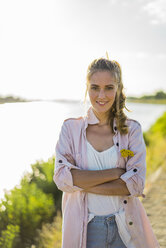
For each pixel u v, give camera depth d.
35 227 5.09
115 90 1.91
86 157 1.96
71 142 2.00
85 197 1.91
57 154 1.99
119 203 1.93
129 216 1.92
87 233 1.88
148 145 11.67
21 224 4.98
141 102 61.50
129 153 1.91
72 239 1.88
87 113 2.01
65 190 1.91
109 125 2.00
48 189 6.43
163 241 3.79
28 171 6.83
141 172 1.95
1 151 8.23
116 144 1.97
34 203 5.26
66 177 1.89
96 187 1.87
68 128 2.02
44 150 8.98
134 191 1.90
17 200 5.18
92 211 1.89
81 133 2.00
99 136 1.99
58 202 6.23
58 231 4.72
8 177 6.44
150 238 2.01
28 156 8.09
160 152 11.26
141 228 1.96
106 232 1.85
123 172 1.93
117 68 1.93
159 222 4.48
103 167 1.95
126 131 1.96
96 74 1.87
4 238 4.33
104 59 1.92
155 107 66.00
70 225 1.91
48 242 4.45
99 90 1.89
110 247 1.87
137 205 2.00
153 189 6.36
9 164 7.29
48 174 6.55
